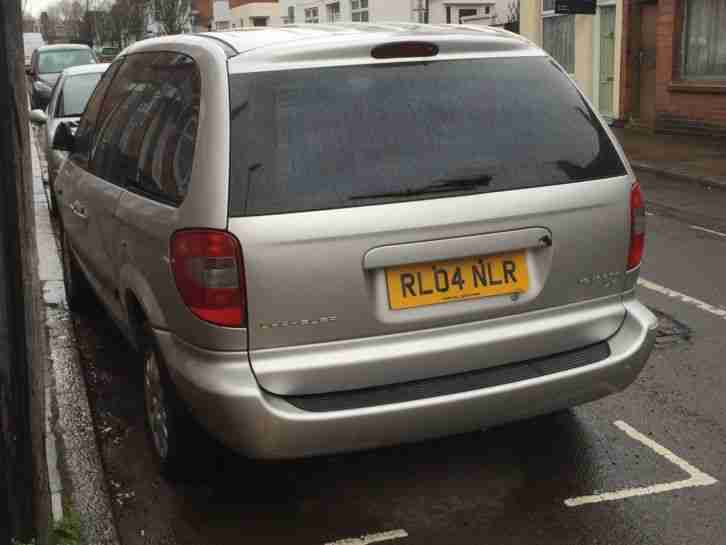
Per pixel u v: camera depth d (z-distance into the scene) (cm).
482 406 349
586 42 1909
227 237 323
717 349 561
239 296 323
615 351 380
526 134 370
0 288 290
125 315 433
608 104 1872
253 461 421
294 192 330
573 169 372
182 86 384
